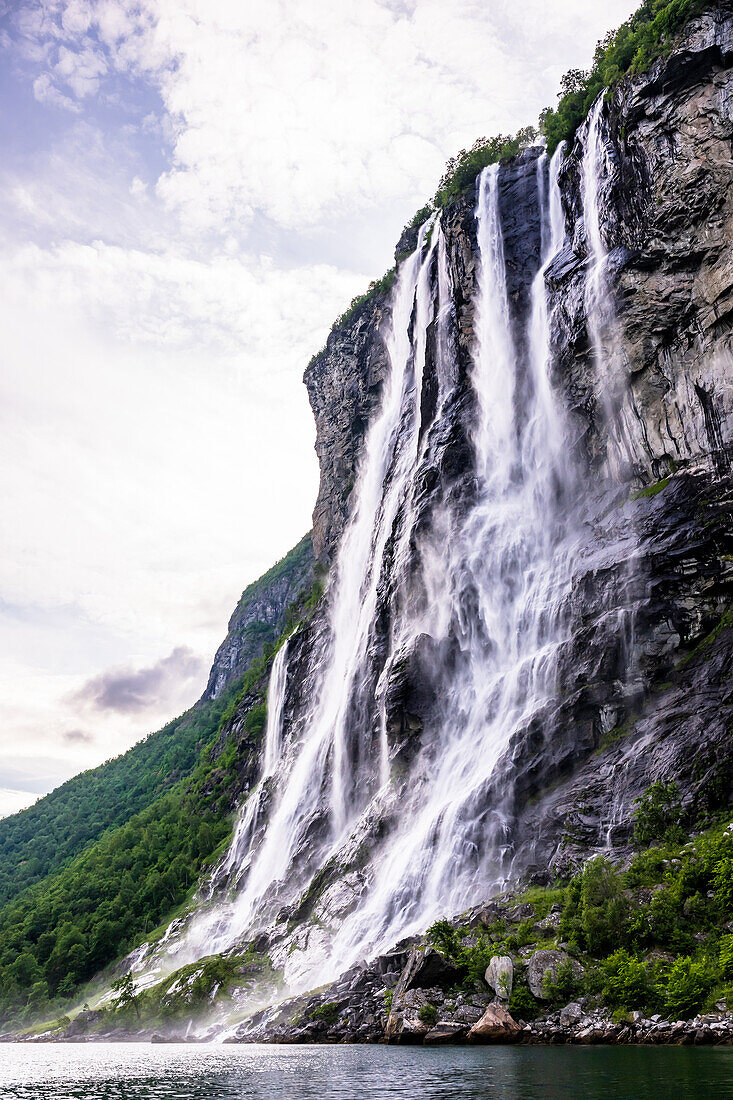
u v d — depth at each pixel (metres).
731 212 61.88
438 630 76.50
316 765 93.44
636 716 54.16
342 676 103.50
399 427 105.69
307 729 104.75
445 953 39.75
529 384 81.12
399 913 56.47
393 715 71.56
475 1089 24.00
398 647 78.56
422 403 96.25
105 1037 69.06
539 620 64.88
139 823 149.00
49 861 191.38
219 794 134.75
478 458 83.00
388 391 119.25
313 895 67.56
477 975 37.94
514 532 73.50
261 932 68.12
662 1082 23.09
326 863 69.94
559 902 42.44
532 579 68.50
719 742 47.03
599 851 47.09
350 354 131.88
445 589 77.31
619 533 62.66
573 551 65.62
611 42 87.38
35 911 134.88
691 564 56.09
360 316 131.00
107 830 189.12
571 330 73.62
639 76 70.56
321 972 56.41
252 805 107.69
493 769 57.88
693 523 57.59
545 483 74.00
